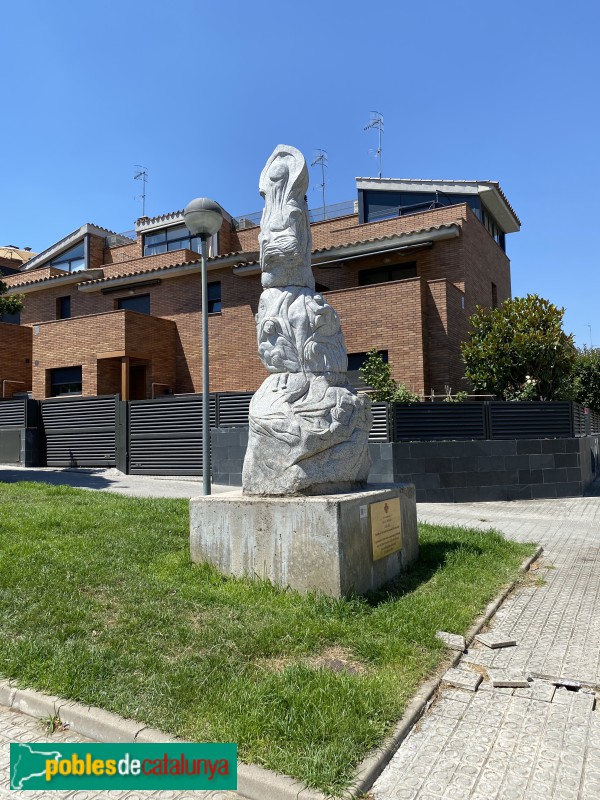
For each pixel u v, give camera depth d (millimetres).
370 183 20578
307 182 6184
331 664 3941
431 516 10523
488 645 4469
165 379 20875
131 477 14375
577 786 2834
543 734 3289
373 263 18641
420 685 3752
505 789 2814
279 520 5160
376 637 4281
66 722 3447
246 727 3127
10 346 22781
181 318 21344
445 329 16172
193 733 3170
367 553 5324
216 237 22516
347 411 5695
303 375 5648
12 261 33344
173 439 14336
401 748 3152
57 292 24750
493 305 21219
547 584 6145
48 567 5500
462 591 5449
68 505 8211
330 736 3055
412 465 12180
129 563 5801
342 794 2701
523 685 3842
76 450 16125
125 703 3457
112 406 15461
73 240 26297
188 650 4074
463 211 17781
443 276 17703
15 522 6953
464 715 3488
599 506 11664
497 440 12461
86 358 20031
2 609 4684
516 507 11594
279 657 4020
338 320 6129
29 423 16719
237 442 13289
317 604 4746
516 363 14195
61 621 4504
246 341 19781
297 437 5336
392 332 16266
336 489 5629
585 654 4332
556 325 14359
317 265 18328
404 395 13242
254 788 2816
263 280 6156
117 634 4289
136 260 23406
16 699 3672
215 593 4984
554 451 12664
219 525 5504
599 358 24078
